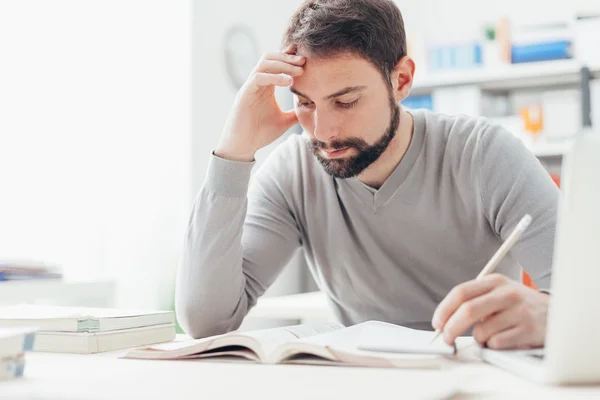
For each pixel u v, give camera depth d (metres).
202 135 3.11
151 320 1.13
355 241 1.47
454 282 1.46
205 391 0.66
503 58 3.22
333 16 1.19
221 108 3.26
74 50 2.54
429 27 3.73
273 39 3.75
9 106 2.34
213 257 1.31
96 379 0.74
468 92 3.28
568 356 0.67
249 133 1.32
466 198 1.40
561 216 0.65
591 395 0.63
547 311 0.87
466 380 0.71
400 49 1.32
